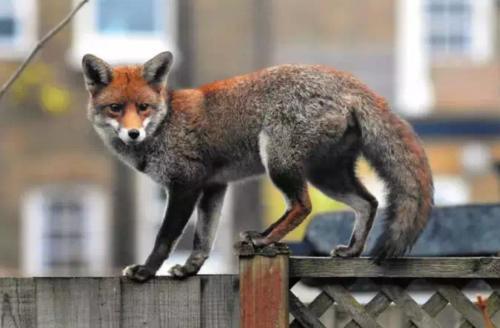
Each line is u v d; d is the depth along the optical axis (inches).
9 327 357.4
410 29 1302.9
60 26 412.2
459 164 1302.9
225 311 360.5
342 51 1294.3
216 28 1264.8
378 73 1300.4
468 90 1314.0
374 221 409.7
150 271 369.4
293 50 1282.0
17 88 1226.0
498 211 402.3
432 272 354.3
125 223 1237.1
